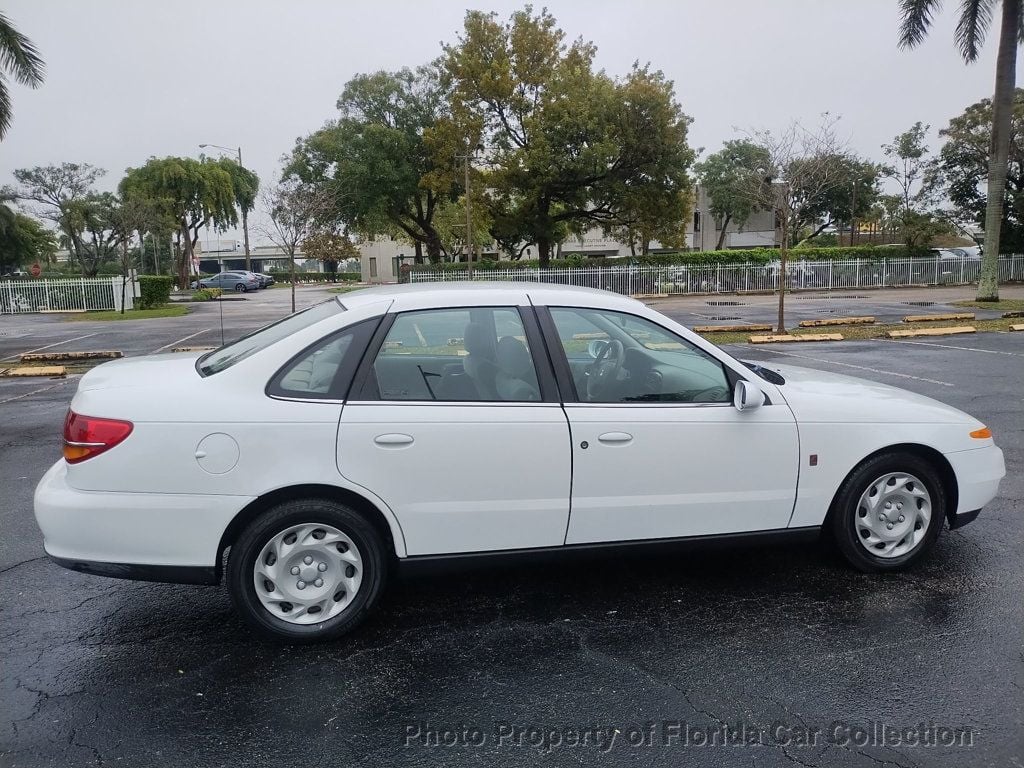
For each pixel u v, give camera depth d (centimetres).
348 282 7406
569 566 445
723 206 5203
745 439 385
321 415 343
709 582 420
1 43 2033
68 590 418
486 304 378
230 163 5356
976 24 2189
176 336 1948
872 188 4591
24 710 304
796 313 2288
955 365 1159
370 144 3756
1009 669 327
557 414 364
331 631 354
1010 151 3269
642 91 3247
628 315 392
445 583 423
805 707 303
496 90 3434
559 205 3944
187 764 272
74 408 344
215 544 338
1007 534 479
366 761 273
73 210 3697
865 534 416
